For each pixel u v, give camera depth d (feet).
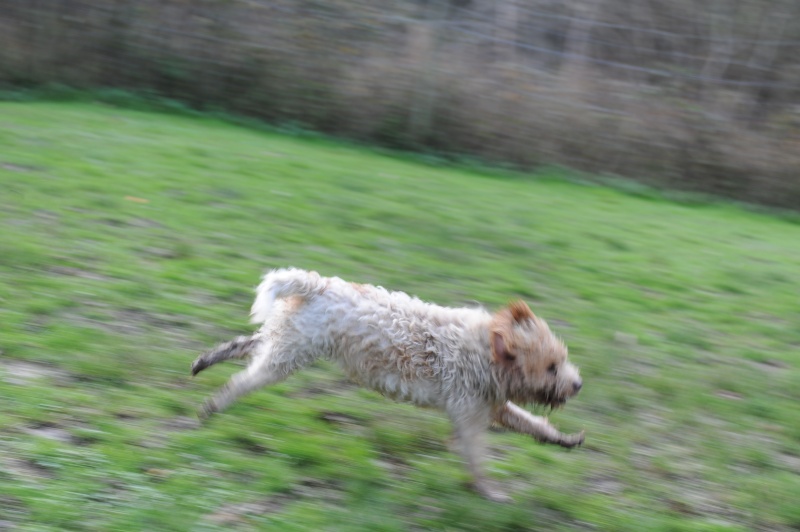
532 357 16.55
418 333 16.48
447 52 55.52
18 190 31.12
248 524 14.10
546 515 16.07
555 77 55.42
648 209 46.68
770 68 55.52
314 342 16.62
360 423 18.51
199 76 57.11
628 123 54.60
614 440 19.10
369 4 56.18
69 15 56.03
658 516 16.33
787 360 24.97
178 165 38.58
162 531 13.53
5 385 17.24
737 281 32.81
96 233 27.73
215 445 16.40
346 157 49.03
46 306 21.33
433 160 53.83
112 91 56.44
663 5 57.77
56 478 14.47
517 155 54.90
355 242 31.19
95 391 17.75
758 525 16.51
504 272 30.01
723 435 19.86
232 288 24.70
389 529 14.62
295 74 56.39
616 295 29.19
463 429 16.60
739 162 54.19
